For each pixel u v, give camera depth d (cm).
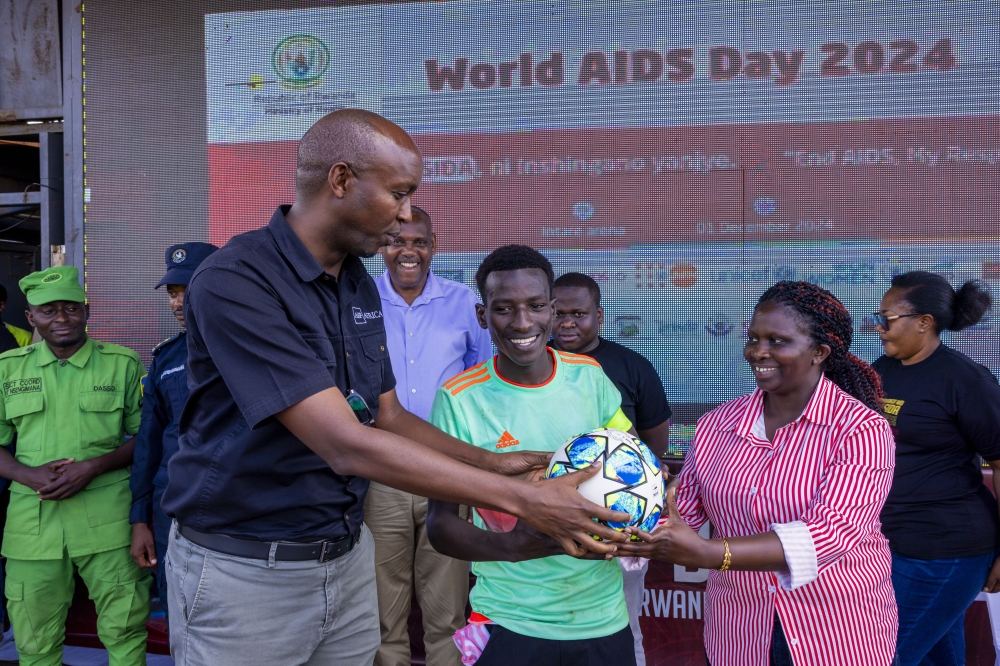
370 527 286
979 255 336
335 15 382
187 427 166
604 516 140
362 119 150
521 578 177
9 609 310
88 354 315
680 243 359
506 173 372
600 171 364
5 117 411
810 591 163
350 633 183
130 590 313
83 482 299
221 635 164
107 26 396
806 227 349
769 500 165
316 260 158
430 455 142
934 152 338
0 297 409
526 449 186
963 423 242
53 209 413
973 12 331
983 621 312
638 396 283
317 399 144
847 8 341
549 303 183
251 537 162
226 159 391
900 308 252
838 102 344
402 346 303
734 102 352
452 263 378
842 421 160
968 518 246
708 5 352
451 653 287
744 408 178
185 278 291
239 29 388
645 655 328
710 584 182
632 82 360
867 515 156
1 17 409
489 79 371
